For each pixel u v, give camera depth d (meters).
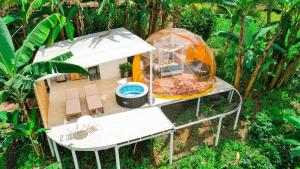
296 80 12.80
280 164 9.00
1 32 7.07
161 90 10.26
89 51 9.20
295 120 8.70
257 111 11.18
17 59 7.40
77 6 11.28
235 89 10.66
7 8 12.12
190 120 10.54
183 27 15.03
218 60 12.83
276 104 11.52
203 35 15.24
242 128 10.49
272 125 9.98
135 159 9.23
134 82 10.25
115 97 10.00
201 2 19.09
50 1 10.12
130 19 12.61
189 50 11.44
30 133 8.23
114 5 12.68
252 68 11.75
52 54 9.21
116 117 9.01
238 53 10.45
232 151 9.59
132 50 9.04
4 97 7.84
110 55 8.84
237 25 15.55
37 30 7.86
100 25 13.09
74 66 7.55
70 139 8.14
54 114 9.26
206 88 10.47
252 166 8.87
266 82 12.69
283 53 11.24
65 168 8.88
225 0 10.69
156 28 14.63
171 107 11.27
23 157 9.12
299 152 8.14
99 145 7.89
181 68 11.27
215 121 10.70
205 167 8.95
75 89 10.14
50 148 8.98
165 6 12.20
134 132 8.36
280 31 10.51
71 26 10.07
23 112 8.55
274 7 10.20
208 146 9.77
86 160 9.13
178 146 9.70
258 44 10.73
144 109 9.37
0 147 9.18
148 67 11.33
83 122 8.38
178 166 8.96
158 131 8.38
